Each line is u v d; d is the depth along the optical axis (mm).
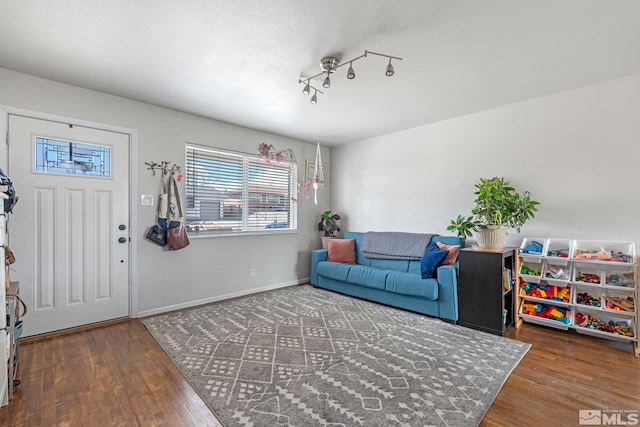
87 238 2818
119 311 2994
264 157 4199
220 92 2865
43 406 1646
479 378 1921
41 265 2586
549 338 2570
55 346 2393
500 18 1776
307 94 2783
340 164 4969
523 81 2645
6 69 2410
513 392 1781
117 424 1515
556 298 2717
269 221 4324
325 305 3469
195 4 1657
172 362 2135
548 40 2010
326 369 2029
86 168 2814
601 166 2684
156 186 3205
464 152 3549
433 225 3838
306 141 4746
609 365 2098
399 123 3840
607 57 2234
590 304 2598
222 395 1746
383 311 3260
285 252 4445
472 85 2721
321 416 1560
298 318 3035
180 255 3367
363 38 1985
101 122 2857
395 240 3898
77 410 1616
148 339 2533
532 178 3055
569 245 2779
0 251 1568
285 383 1862
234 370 2020
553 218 2934
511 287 2857
